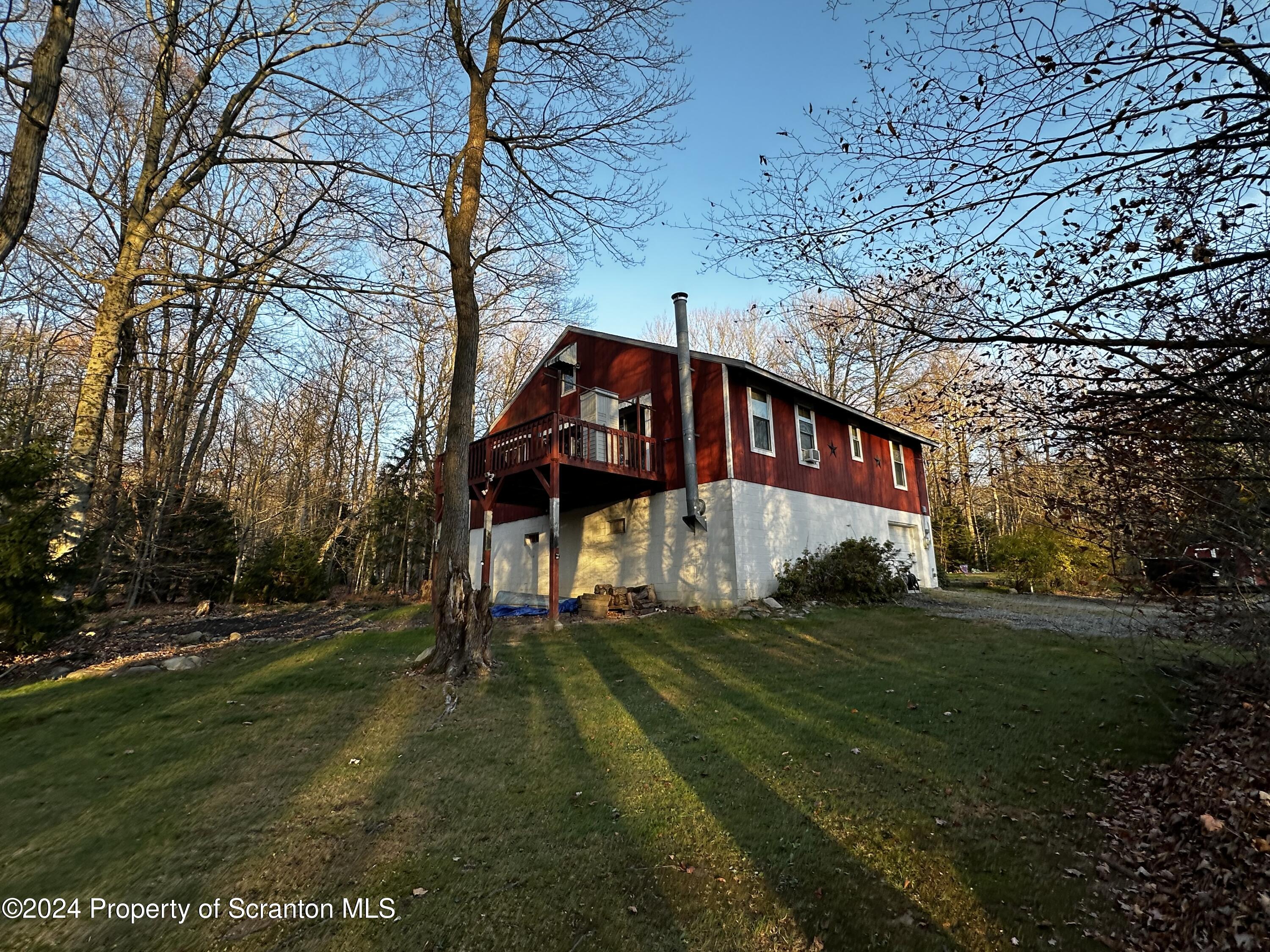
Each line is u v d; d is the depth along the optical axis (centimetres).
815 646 920
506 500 1501
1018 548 1652
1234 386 362
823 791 422
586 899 306
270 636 1124
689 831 373
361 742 532
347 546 2592
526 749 515
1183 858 327
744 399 1379
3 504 881
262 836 370
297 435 2644
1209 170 338
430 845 359
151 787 439
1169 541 501
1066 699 602
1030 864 331
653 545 1399
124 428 1537
